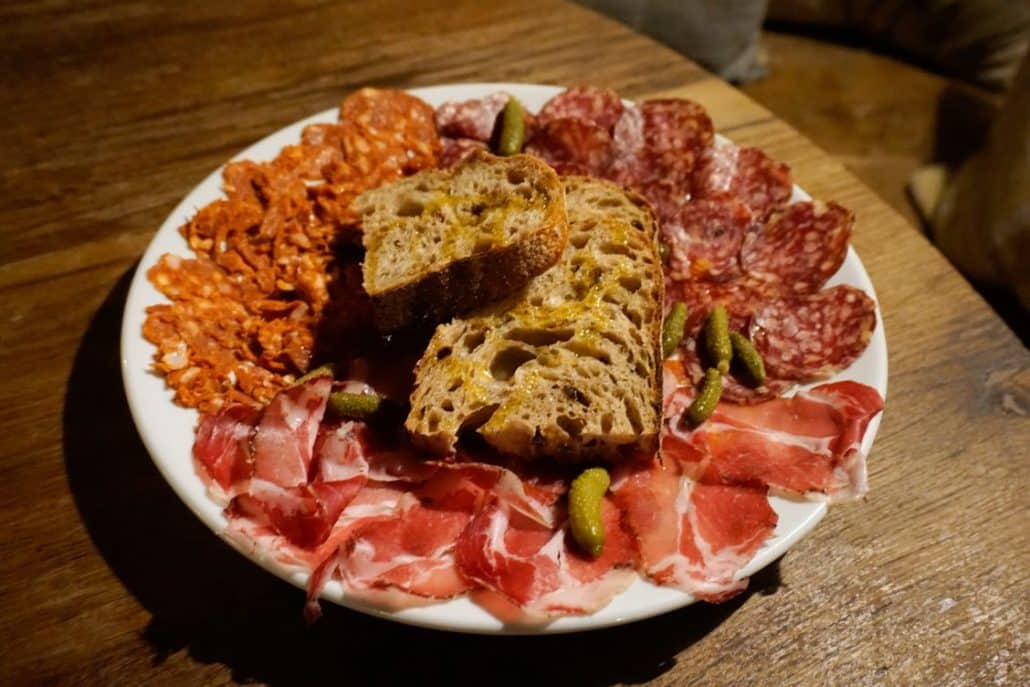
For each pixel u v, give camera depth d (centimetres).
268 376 39
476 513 34
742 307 41
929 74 100
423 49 59
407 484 35
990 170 74
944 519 37
